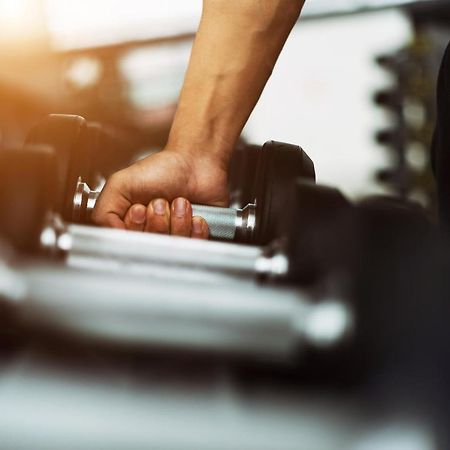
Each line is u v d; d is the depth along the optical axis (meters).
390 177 4.86
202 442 0.53
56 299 0.56
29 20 4.48
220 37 1.10
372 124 5.25
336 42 5.75
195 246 0.72
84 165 1.05
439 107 1.08
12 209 0.63
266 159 1.00
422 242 0.62
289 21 1.11
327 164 5.65
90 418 0.53
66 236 0.71
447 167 1.08
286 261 0.62
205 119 1.10
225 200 1.13
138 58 4.90
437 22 5.02
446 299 0.60
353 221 0.62
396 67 5.03
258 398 0.55
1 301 0.56
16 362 0.57
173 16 4.59
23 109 5.33
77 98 4.91
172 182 1.06
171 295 0.56
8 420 0.53
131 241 0.72
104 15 4.55
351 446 0.53
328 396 0.55
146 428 0.53
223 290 0.57
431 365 0.58
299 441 0.53
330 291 0.56
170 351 0.56
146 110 4.70
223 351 0.55
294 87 5.98
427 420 0.56
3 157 0.66
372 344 0.57
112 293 0.57
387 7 4.91
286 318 0.55
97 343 0.56
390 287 0.59
